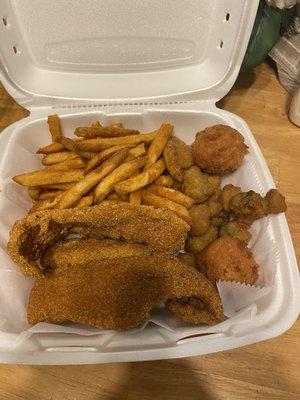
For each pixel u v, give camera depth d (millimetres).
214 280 199
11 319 192
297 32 287
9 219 224
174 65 246
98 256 195
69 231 208
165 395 203
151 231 199
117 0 208
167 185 228
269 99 312
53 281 188
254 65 297
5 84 239
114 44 231
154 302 180
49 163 240
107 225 200
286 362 210
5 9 208
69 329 179
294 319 179
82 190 215
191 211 218
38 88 245
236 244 202
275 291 188
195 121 256
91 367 211
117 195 223
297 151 287
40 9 211
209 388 204
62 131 258
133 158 229
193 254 221
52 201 223
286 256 197
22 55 233
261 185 225
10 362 171
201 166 235
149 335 180
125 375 209
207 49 236
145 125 259
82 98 247
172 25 222
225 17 216
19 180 225
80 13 213
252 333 175
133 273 183
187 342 175
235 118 249
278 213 209
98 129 238
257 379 206
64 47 231
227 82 244
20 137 248
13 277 205
